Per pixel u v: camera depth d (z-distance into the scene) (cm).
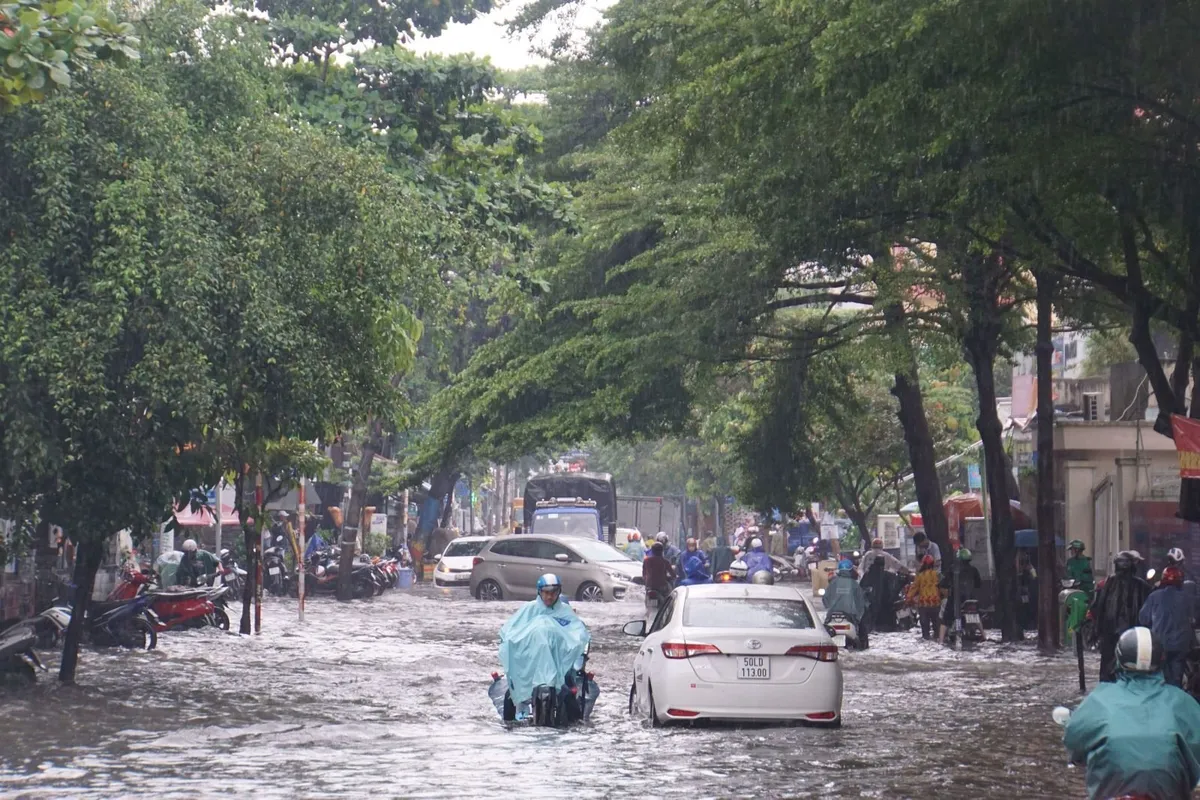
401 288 1816
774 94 1716
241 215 1667
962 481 6481
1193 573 3362
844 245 2141
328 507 6531
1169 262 1997
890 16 1515
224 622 3011
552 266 3634
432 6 2650
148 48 1723
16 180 1588
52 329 1540
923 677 2259
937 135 1648
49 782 1115
